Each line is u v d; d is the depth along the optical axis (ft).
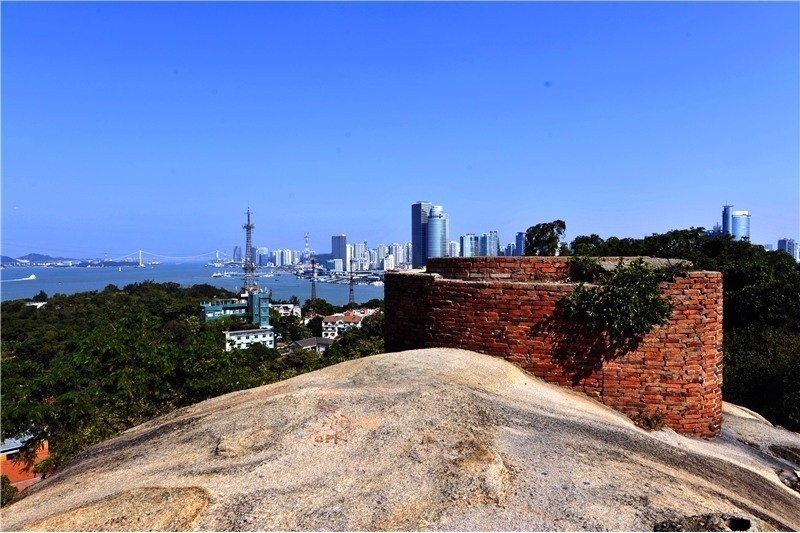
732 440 26.00
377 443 16.03
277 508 12.60
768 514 14.93
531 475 14.29
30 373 36.63
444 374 22.65
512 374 24.49
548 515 12.12
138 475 15.67
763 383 53.06
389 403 18.94
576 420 19.94
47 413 32.76
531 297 25.79
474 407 18.97
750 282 77.36
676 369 24.62
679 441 22.84
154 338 39.42
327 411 18.49
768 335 62.49
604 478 14.44
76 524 12.41
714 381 25.45
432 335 28.60
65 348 40.19
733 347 65.36
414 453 15.26
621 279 24.81
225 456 15.99
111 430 33.37
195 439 17.93
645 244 94.38
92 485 15.66
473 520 11.83
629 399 24.85
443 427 16.98
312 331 339.16
